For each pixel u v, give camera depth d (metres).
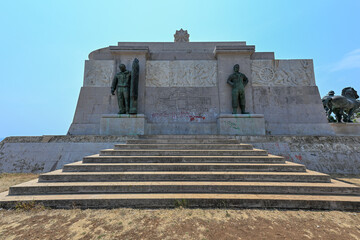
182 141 7.98
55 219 3.39
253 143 8.60
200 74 11.60
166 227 3.15
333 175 7.33
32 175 7.21
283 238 2.89
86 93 11.14
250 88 11.28
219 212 3.63
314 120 10.91
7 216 3.49
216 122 11.01
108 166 5.17
